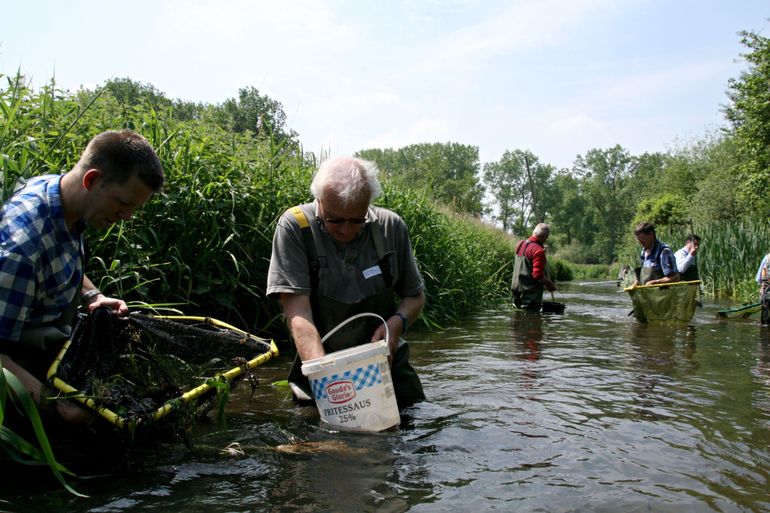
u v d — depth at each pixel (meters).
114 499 1.98
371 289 3.28
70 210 2.27
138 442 2.47
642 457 2.58
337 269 3.24
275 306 5.36
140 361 2.62
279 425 2.91
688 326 7.83
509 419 3.14
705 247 15.13
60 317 2.39
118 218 2.32
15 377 1.94
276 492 2.10
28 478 2.12
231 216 5.05
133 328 2.66
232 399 3.42
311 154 7.09
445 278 8.79
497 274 14.50
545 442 2.76
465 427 2.97
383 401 2.89
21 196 2.22
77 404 2.16
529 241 10.05
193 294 4.91
